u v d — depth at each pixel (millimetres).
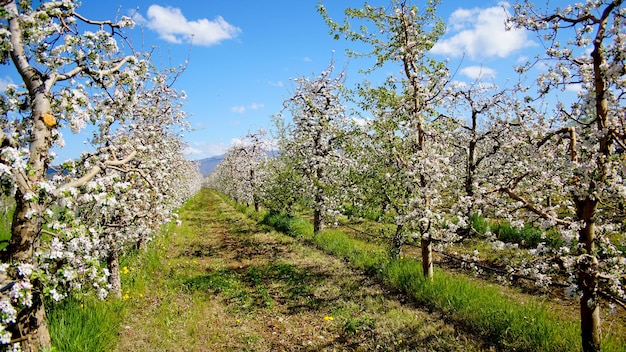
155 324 7129
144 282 9523
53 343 5074
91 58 4711
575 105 5461
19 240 3848
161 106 11484
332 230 16297
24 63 4168
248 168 30078
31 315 4023
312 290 9523
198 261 13141
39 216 3900
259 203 27500
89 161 5320
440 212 8688
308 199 16500
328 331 7227
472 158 13500
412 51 8430
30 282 3809
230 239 17859
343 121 15281
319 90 15727
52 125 4230
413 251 13656
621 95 4660
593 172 4902
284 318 7867
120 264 10266
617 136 4832
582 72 5176
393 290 9352
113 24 5082
